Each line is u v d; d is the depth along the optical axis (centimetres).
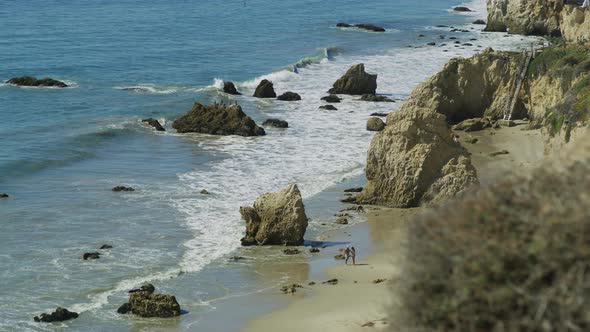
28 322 3653
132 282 4144
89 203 5469
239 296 3975
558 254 1387
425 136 5434
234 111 7738
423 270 1502
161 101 9075
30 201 5509
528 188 1483
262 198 4809
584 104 5406
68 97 9275
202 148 7112
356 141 7350
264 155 6862
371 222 5134
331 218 5231
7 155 6631
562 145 5459
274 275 4250
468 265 1449
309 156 6825
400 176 5419
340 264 4394
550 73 7594
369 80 9431
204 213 5291
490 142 7194
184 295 3994
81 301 3900
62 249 4588
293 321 3619
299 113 8531
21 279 4144
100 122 7975
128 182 6025
